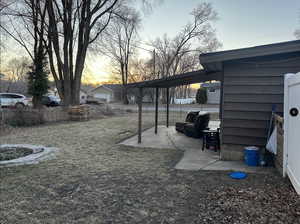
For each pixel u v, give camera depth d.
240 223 2.26
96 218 2.48
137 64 32.53
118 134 8.51
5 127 9.52
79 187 3.38
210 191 3.13
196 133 7.68
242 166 4.33
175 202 2.85
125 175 3.93
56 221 2.41
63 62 13.49
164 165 4.55
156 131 8.78
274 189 3.05
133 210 2.66
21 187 3.38
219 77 7.35
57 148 6.12
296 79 2.84
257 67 4.52
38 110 11.58
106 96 43.03
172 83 7.18
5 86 34.47
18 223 2.37
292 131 3.03
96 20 13.80
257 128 4.59
